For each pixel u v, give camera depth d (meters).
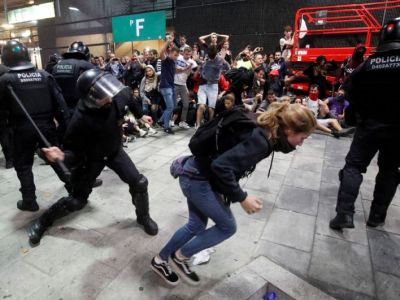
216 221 1.59
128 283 1.89
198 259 2.05
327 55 6.28
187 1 9.52
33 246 2.25
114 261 2.10
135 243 2.29
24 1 14.11
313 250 2.21
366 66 2.15
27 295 1.80
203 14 9.36
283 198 2.98
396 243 2.29
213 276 1.95
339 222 2.39
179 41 7.13
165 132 5.54
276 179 3.43
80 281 1.91
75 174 2.19
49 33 13.33
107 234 2.41
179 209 2.80
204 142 1.46
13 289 1.84
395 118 2.13
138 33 7.73
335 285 1.89
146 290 1.84
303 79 5.77
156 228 2.40
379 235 2.39
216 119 1.50
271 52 8.71
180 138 5.18
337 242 2.30
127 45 11.27
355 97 2.27
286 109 1.35
